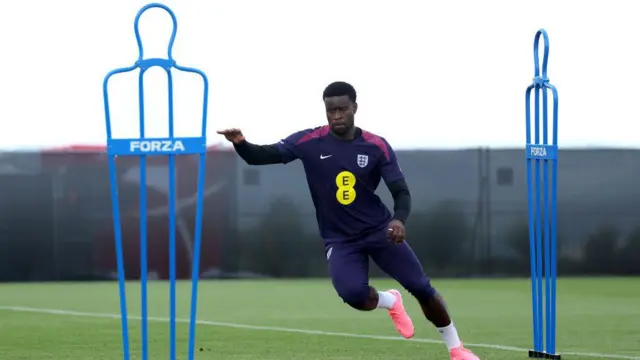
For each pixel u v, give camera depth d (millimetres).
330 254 23547
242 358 27625
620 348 29297
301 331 33938
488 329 34438
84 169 53406
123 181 53188
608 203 54031
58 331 34250
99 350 29641
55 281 53469
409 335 25000
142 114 19656
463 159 54000
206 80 19594
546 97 24859
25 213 53375
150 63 19531
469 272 54219
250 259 53906
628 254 54062
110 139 19656
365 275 23500
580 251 54094
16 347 30391
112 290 49875
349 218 23266
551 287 25844
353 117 23047
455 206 54094
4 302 44688
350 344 30438
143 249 19781
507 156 53969
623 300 43531
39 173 53312
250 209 53875
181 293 48156
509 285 51156
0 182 53188
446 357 27469
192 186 53250
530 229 26062
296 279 54125
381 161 23109
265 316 38781
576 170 53906
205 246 53719
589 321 36250
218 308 41781
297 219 54062
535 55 25312
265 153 22703
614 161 53875
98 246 53500
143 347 19828
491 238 54125
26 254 53469
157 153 19594
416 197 54094
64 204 53469
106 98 19625
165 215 53531
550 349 26062
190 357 19688
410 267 23391
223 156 53594
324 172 23141
